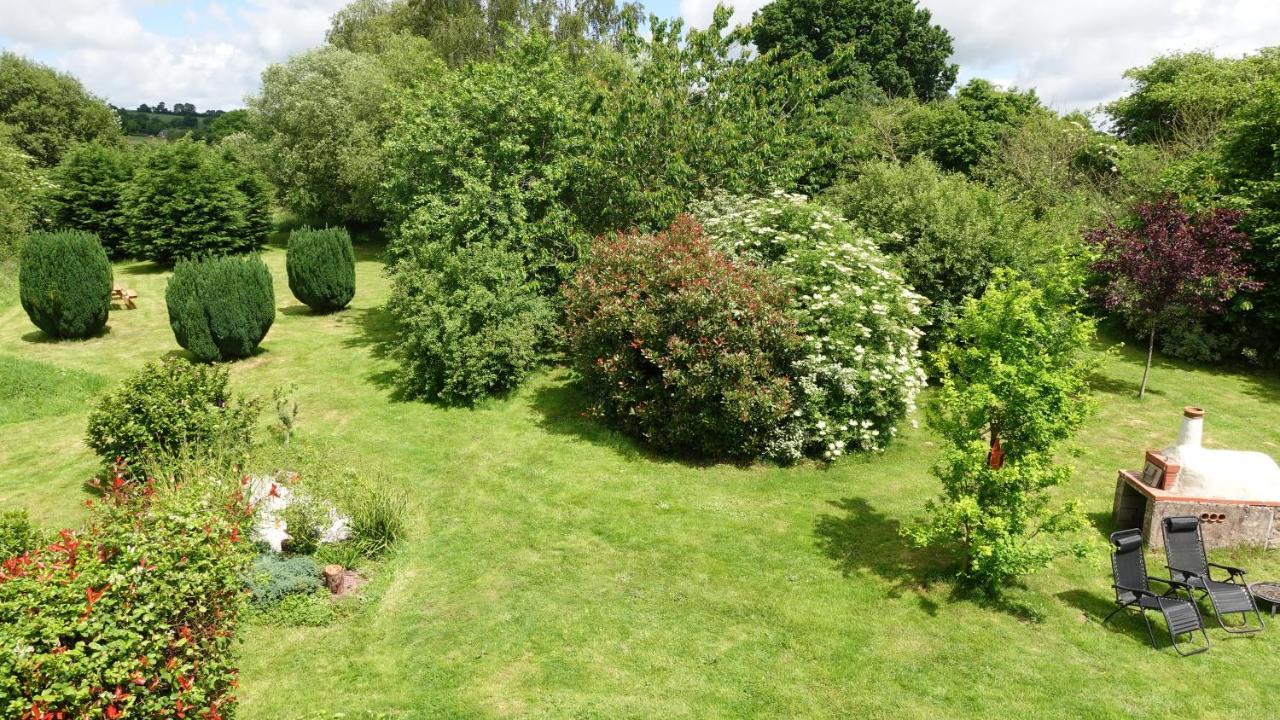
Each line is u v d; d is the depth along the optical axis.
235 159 29.52
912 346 10.96
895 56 35.44
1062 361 6.80
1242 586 6.29
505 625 6.46
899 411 10.51
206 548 4.48
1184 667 5.75
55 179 27.52
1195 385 12.66
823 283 10.67
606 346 10.58
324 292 18.31
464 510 8.66
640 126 14.38
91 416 8.72
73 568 4.07
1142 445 10.27
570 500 8.91
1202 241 11.74
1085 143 20.33
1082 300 12.99
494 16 34.06
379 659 5.99
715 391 9.60
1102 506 8.47
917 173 14.87
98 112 38.66
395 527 7.79
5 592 3.78
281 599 6.57
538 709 5.43
